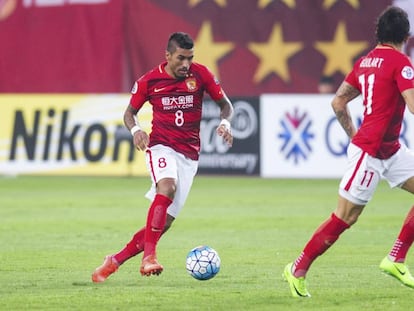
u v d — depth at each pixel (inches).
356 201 1178.6
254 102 2989.7
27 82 3341.5
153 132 1304.1
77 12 3307.1
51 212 2217.0
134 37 3309.5
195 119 1296.8
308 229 1925.4
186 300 1189.1
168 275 1396.4
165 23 3309.5
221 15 3319.4
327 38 3302.2
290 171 2962.6
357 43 3292.3
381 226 1971.0
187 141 1295.5
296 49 3314.5
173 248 1680.6
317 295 1222.3
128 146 3043.8
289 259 1550.2
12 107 3093.0
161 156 1280.8
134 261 1540.4
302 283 1198.9
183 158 1293.1
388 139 1175.0
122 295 1227.2
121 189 2723.9
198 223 2022.6
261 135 2984.7
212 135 3019.2
